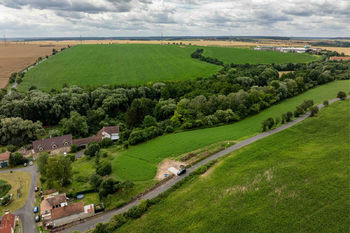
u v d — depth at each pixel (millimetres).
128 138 101688
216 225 50000
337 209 49969
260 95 130875
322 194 54812
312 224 47500
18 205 64750
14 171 83562
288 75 174625
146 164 78000
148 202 58219
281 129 98812
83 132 114438
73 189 68750
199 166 73562
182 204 57062
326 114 106562
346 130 87312
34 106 123938
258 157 74750
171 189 63031
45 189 71062
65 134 113688
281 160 71250
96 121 127250
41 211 61719
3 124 105625
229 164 72375
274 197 56031
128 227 51938
